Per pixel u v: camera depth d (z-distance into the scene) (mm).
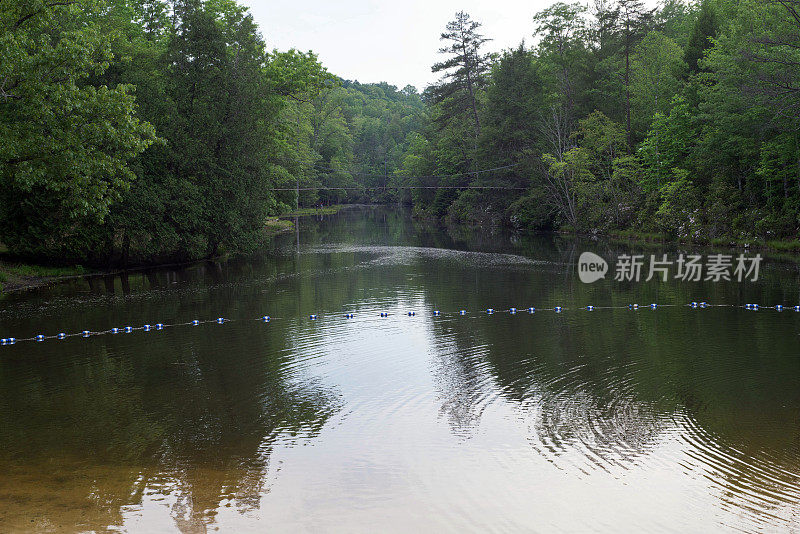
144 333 17141
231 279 28094
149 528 6855
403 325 18078
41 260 29906
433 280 27266
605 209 50250
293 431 9977
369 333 17047
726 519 7250
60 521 6938
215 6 40375
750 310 19500
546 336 16469
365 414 10758
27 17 18922
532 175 57625
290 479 8250
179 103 31875
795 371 12914
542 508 7516
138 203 28875
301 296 23250
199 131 31734
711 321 17953
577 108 57000
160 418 10547
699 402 11156
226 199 33375
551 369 13367
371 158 136375
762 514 7348
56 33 23469
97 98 19438
